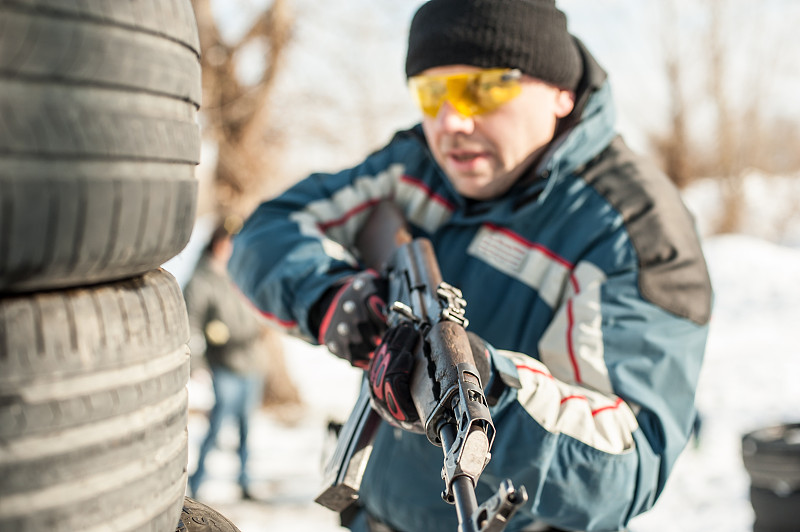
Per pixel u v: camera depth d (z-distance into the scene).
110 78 0.59
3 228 0.54
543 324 1.55
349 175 1.90
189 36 0.70
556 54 1.49
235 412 5.22
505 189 1.62
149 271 0.72
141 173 0.63
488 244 1.62
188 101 0.71
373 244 1.74
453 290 1.15
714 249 15.52
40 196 0.55
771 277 13.59
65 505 0.60
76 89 0.57
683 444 1.48
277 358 7.79
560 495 1.36
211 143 7.68
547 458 1.31
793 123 21.25
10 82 0.54
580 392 1.38
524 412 1.30
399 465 1.59
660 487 1.48
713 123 19.80
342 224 1.84
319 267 1.66
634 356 1.43
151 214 0.64
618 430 1.36
